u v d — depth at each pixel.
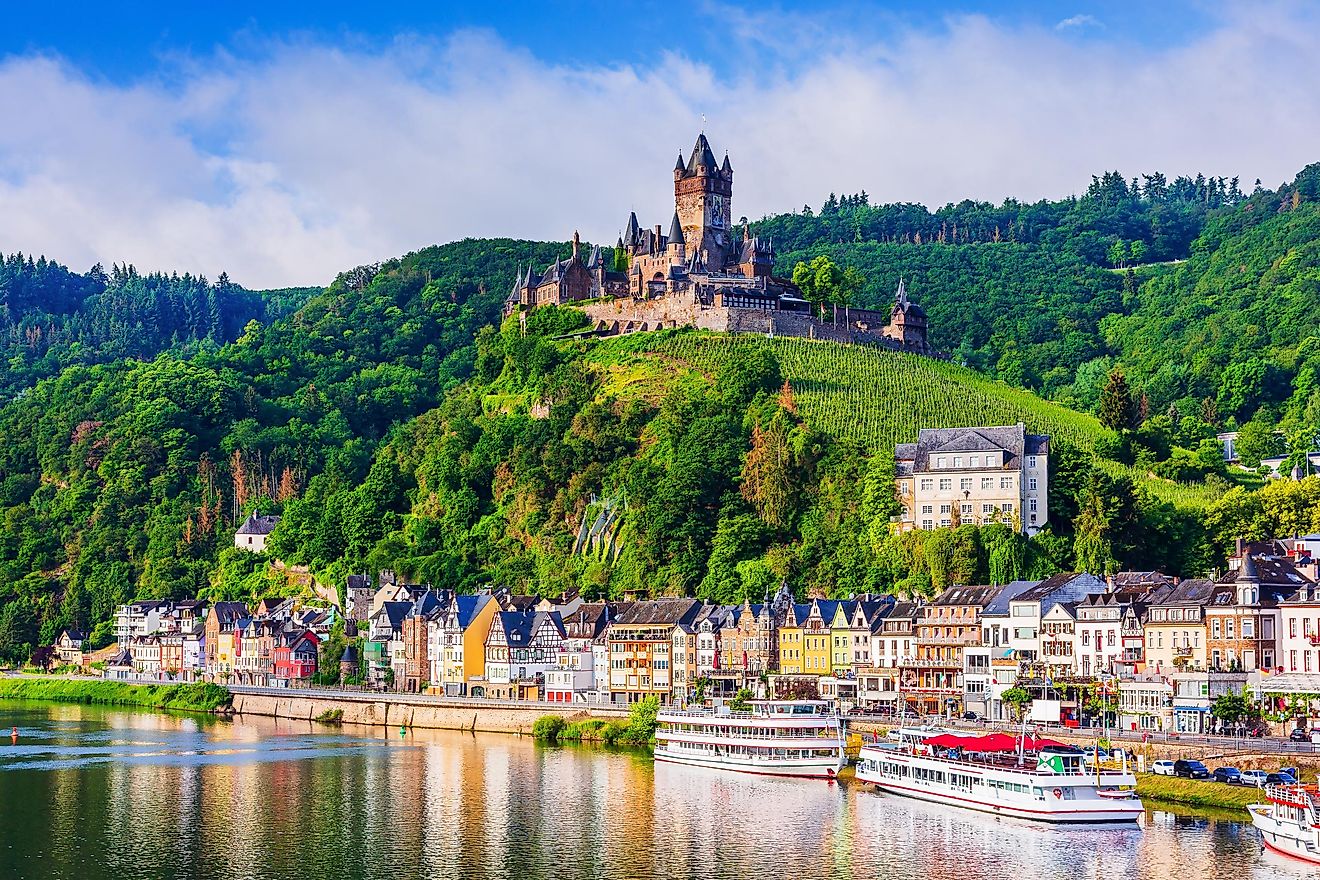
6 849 180.12
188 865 172.75
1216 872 162.62
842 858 173.25
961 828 187.00
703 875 167.50
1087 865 167.38
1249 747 197.62
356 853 177.75
